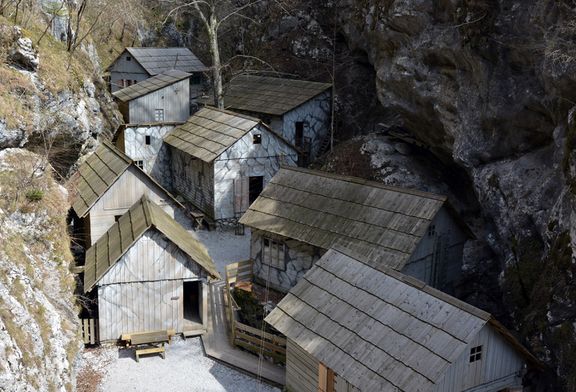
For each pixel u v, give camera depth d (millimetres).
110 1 44938
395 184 25734
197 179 28766
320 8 38750
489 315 12461
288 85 35375
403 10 21422
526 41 16500
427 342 12797
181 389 16172
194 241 20203
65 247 18641
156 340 17656
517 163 18094
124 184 21906
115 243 18453
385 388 12602
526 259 16844
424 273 18641
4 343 10945
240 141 27219
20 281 13344
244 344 17984
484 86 18344
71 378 13867
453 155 20625
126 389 15992
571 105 15461
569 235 14555
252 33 42594
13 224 16188
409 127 25250
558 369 13594
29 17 24031
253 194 29609
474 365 12789
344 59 37219
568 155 15133
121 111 36250
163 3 47156
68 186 23297
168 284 18219
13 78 19484
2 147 18219
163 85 35562
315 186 20828
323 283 15719
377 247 17797
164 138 31266
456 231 19656
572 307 13922
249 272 21984
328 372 14195
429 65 21328
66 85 22203
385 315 13891
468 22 18203
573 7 14844
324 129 34375
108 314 17688
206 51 45406
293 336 14938
